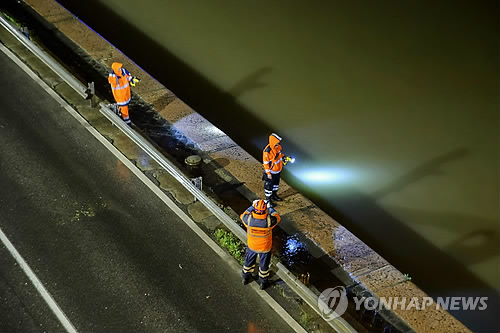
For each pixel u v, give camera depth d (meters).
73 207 13.86
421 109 19.81
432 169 17.31
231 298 12.05
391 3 25.80
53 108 16.83
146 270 12.50
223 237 13.30
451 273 14.30
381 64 21.92
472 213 15.88
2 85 17.50
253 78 20.66
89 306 11.71
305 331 11.53
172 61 21.11
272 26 23.69
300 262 12.75
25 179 14.52
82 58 18.94
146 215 13.80
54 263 12.52
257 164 15.36
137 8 24.05
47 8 21.16
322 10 25.06
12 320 11.36
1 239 12.98
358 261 12.85
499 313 13.41
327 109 19.52
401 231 15.27
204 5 24.73
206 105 19.23
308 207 14.12
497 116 19.66
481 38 23.66
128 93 15.56
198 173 14.91
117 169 15.03
